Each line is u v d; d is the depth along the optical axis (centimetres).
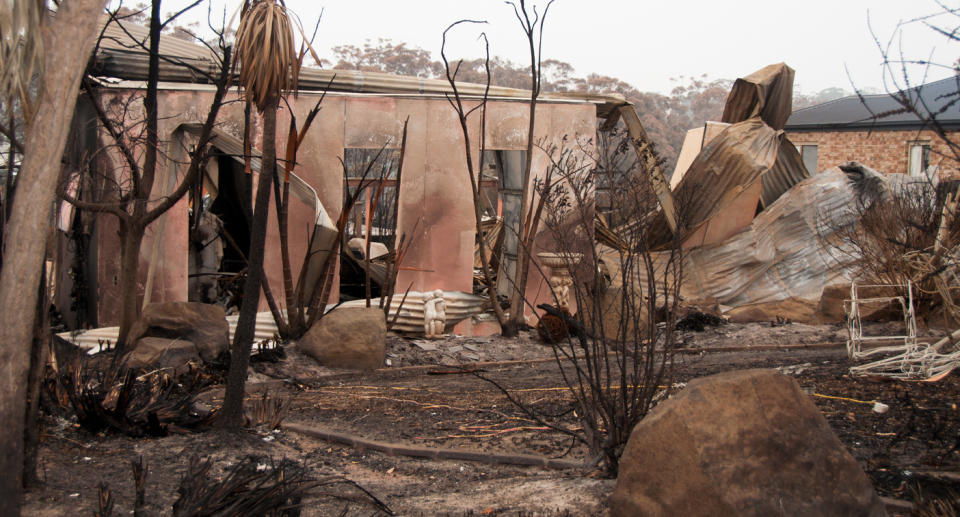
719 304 1579
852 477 362
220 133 1348
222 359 1012
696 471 354
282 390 975
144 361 959
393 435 699
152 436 623
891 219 1227
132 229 1084
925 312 1159
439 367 1189
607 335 1209
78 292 1397
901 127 2523
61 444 552
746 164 1581
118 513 408
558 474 550
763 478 352
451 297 1455
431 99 1459
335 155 1422
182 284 1345
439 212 1465
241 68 652
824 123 2692
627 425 503
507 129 1480
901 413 659
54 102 301
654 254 1576
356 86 1480
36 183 300
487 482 537
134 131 1280
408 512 456
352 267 1645
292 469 534
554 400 845
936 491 446
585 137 1496
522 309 1434
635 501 373
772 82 1770
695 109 7412
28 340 301
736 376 380
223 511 390
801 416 369
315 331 1160
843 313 1423
